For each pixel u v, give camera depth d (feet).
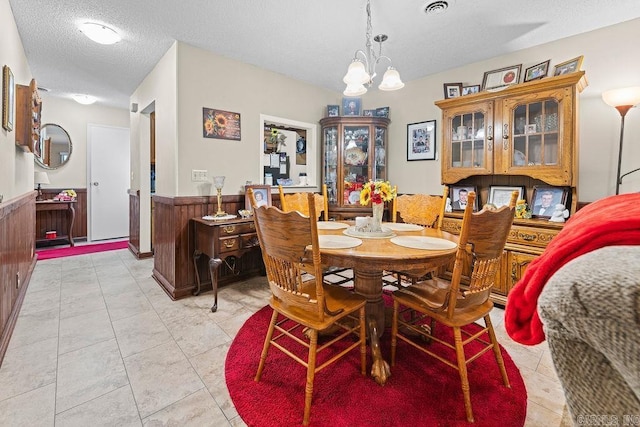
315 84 13.02
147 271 11.65
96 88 13.87
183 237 9.23
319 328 4.45
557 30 8.46
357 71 7.09
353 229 6.99
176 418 4.34
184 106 9.23
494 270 4.95
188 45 9.29
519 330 2.18
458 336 4.58
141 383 5.08
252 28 8.41
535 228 7.91
